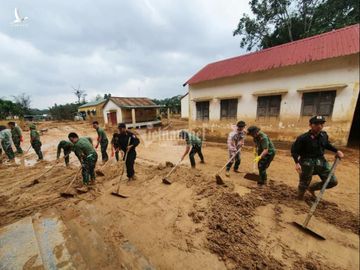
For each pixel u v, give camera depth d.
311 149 3.32
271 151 4.14
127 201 3.59
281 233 2.73
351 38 7.29
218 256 2.24
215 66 11.95
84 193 3.98
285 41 22.20
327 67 7.21
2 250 2.02
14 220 2.94
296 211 3.29
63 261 1.89
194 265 2.10
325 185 3.00
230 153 5.33
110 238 2.45
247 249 2.36
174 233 2.65
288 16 20.20
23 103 42.25
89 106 34.88
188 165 6.59
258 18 21.34
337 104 7.17
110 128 19.38
